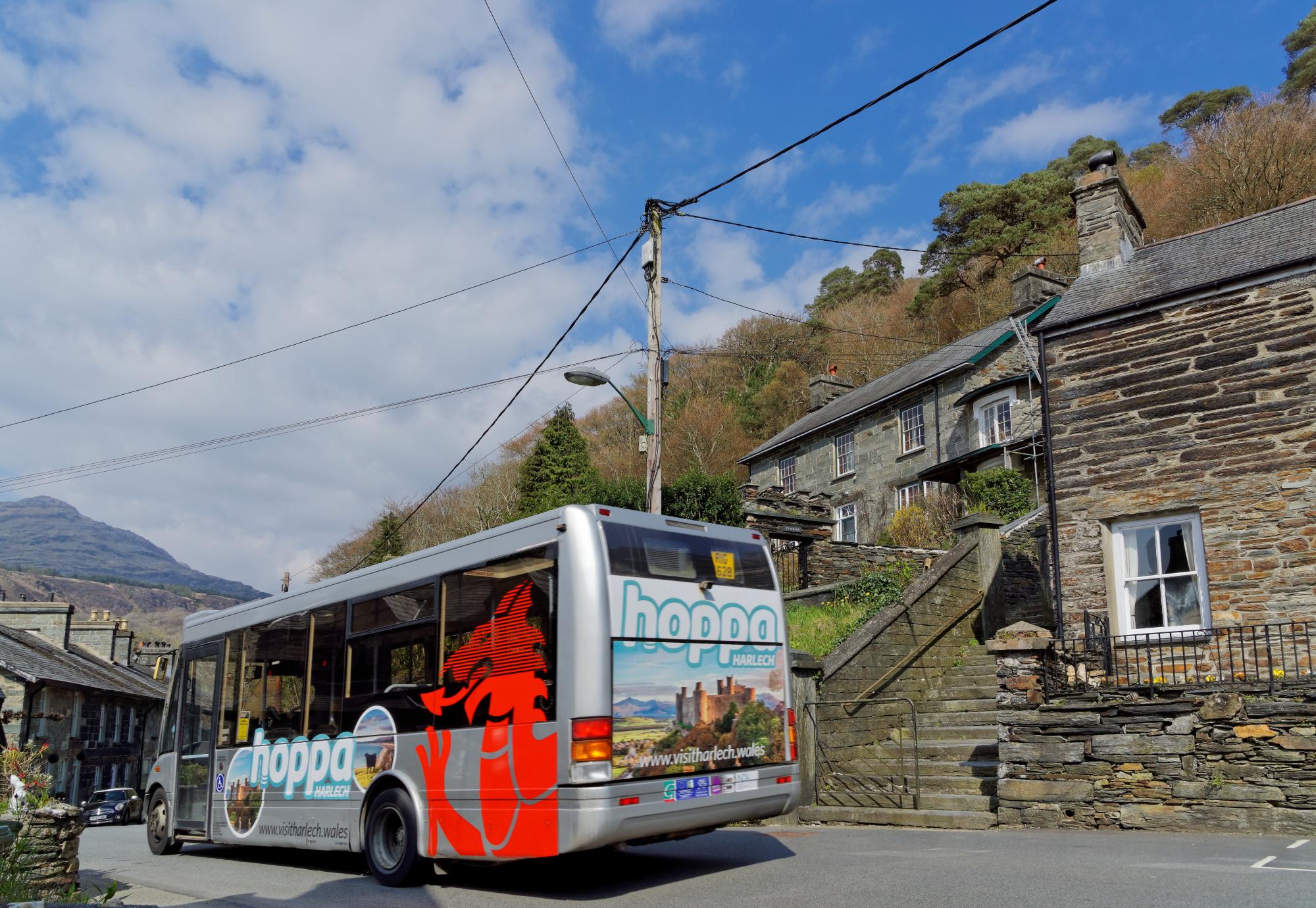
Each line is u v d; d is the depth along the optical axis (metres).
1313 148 34.97
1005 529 18.25
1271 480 11.73
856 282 67.38
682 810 7.21
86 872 10.20
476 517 49.88
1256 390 12.01
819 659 12.74
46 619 40.47
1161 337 12.85
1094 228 15.11
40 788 8.77
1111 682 12.25
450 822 7.81
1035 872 7.00
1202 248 14.01
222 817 10.73
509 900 7.33
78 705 35.50
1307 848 7.78
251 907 7.52
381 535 46.28
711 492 24.38
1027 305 28.72
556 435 33.41
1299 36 48.12
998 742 11.70
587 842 6.69
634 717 7.09
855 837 9.87
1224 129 38.53
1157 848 8.07
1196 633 11.95
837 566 21.44
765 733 8.03
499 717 7.53
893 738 13.23
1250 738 8.99
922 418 31.06
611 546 7.33
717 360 58.34
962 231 53.66
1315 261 11.70
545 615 7.33
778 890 6.91
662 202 14.91
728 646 7.94
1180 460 12.46
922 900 6.18
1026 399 26.27
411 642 8.62
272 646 10.51
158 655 54.16
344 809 8.99
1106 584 12.80
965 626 16.12
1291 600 11.40
